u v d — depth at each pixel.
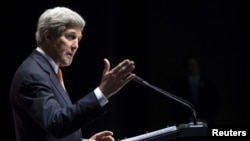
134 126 14.67
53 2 13.17
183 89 13.93
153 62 15.84
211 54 16.14
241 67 16.19
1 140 13.09
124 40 14.78
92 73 13.48
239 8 16.12
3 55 13.05
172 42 15.95
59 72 5.30
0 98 13.07
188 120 13.55
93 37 13.48
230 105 16.33
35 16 13.11
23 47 13.09
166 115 15.68
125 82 4.61
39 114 4.62
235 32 16.16
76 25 5.14
